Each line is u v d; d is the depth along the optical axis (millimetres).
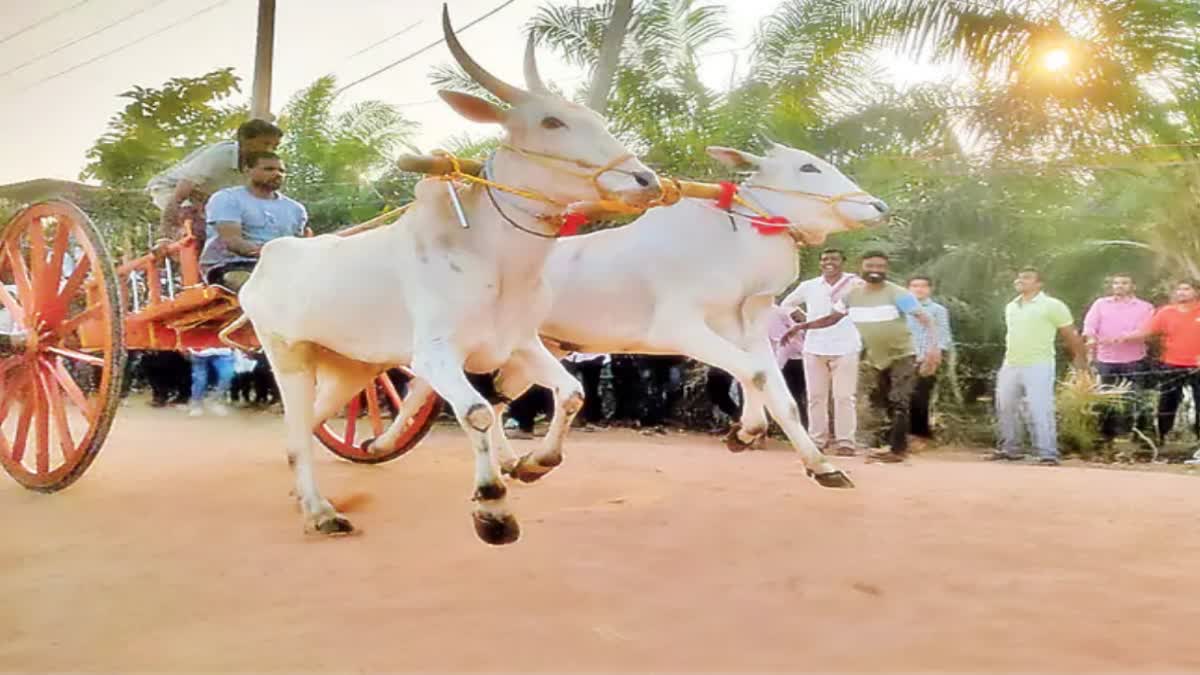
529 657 3260
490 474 4395
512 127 4750
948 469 8016
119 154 19141
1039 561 4461
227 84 19844
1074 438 9836
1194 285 10422
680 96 13469
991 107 11969
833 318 9148
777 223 6543
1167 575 4223
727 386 10727
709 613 3693
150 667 3229
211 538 5043
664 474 7230
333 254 5266
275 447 8938
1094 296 11180
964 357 11117
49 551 4809
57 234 6359
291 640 3447
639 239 6625
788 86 12875
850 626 3549
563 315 6664
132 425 11641
